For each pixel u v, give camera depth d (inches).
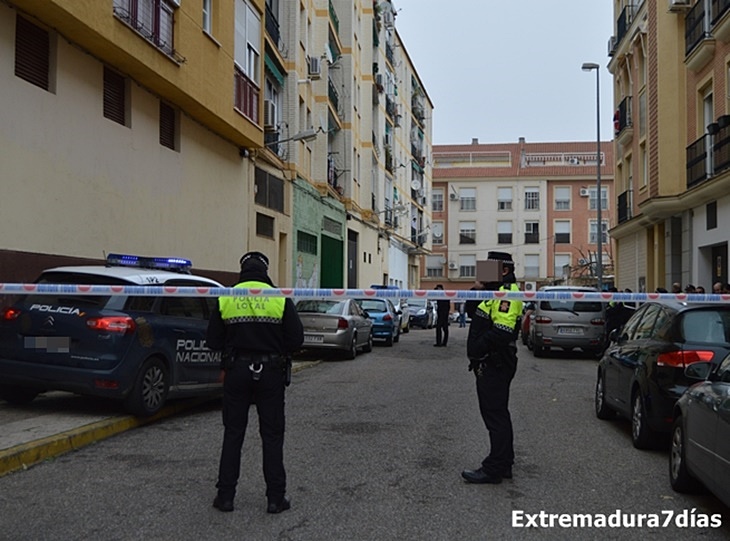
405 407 407.2
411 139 2121.1
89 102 471.5
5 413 332.5
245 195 783.1
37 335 314.3
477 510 221.9
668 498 239.1
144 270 351.6
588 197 2598.4
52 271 333.7
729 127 682.8
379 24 1604.3
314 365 632.4
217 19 649.6
